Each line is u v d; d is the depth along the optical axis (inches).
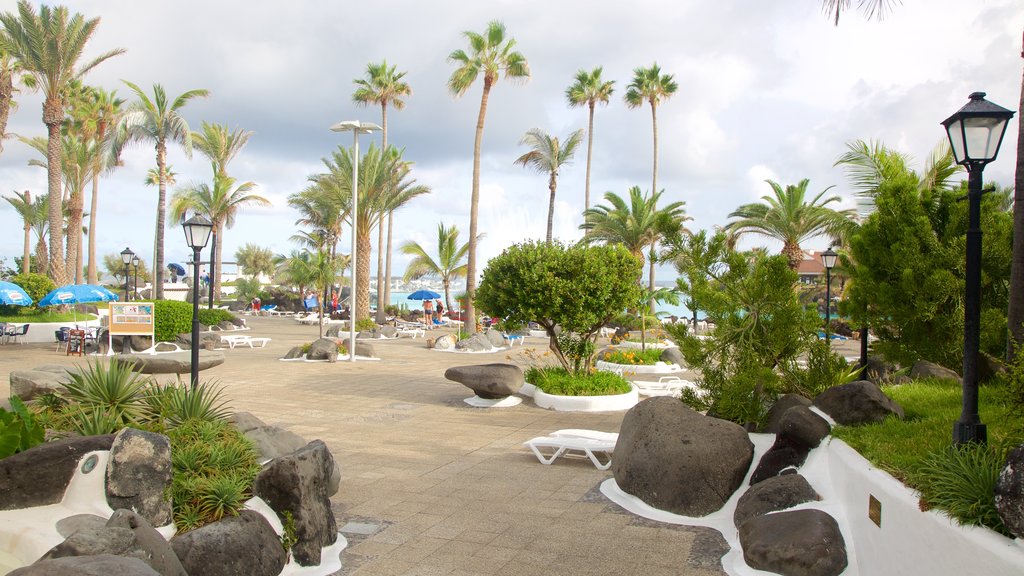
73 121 1553.9
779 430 261.6
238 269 3171.8
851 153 645.3
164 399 260.8
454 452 370.9
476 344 1050.1
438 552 222.2
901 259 348.2
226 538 183.2
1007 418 177.2
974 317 195.0
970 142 198.2
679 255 367.2
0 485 172.4
